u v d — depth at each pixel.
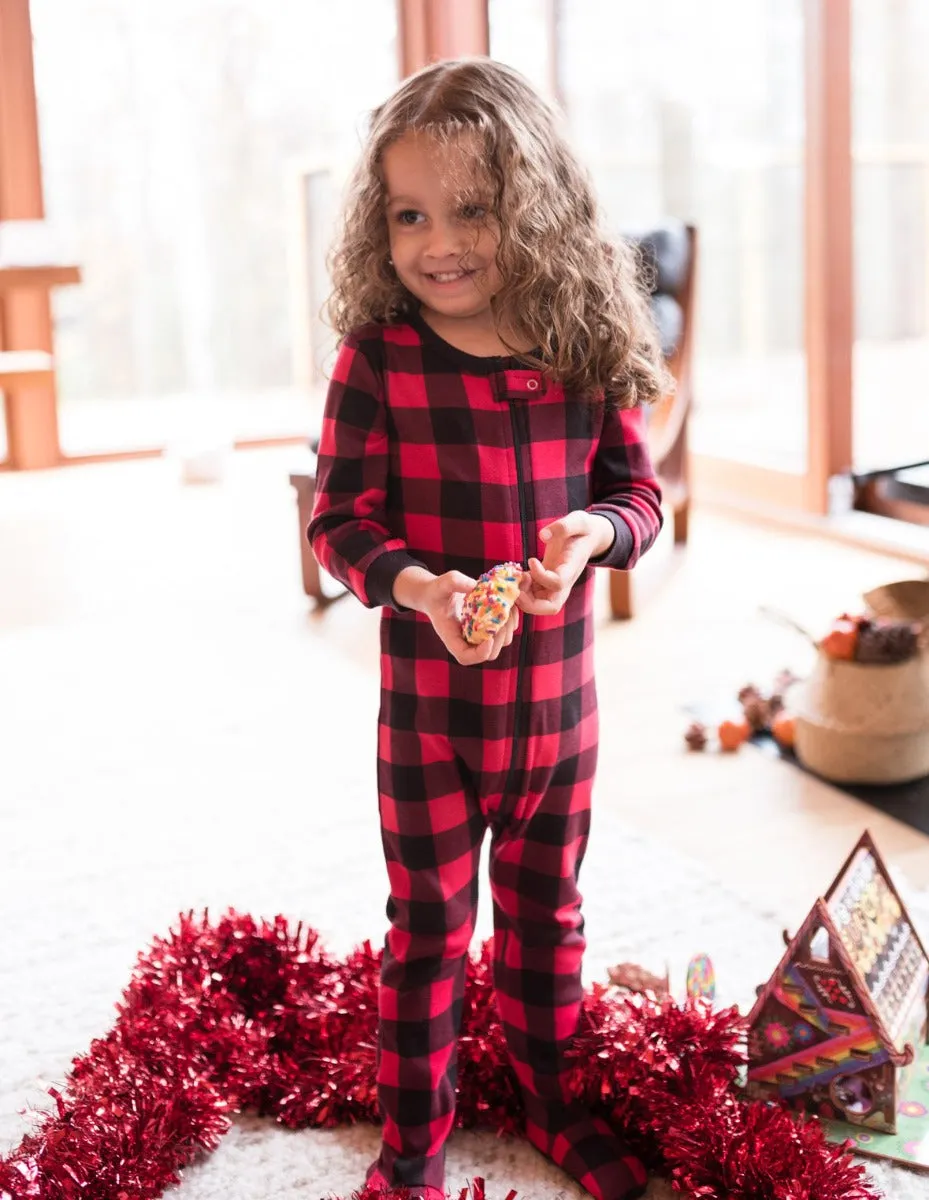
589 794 1.40
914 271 4.16
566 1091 1.44
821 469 4.15
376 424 1.30
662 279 3.72
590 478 1.40
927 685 2.38
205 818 2.30
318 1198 1.39
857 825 2.23
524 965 1.42
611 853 2.09
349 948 1.84
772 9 4.08
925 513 3.93
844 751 2.37
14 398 5.46
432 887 1.33
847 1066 1.42
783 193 4.16
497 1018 1.52
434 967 1.35
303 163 5.81
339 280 1.34
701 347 4.66
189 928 1.66
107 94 5.46
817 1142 1.32
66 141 5.43
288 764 2.53
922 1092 1.49
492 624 1.16
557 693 1.32
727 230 4.43
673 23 4.48
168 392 5.83
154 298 5.71
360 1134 1.49
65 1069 1.60
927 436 4.33
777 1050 1.46
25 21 5.22
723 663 3.04
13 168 5.29
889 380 4.21
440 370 1.28
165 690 2.97
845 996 1.41
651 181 4.73
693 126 4.49
